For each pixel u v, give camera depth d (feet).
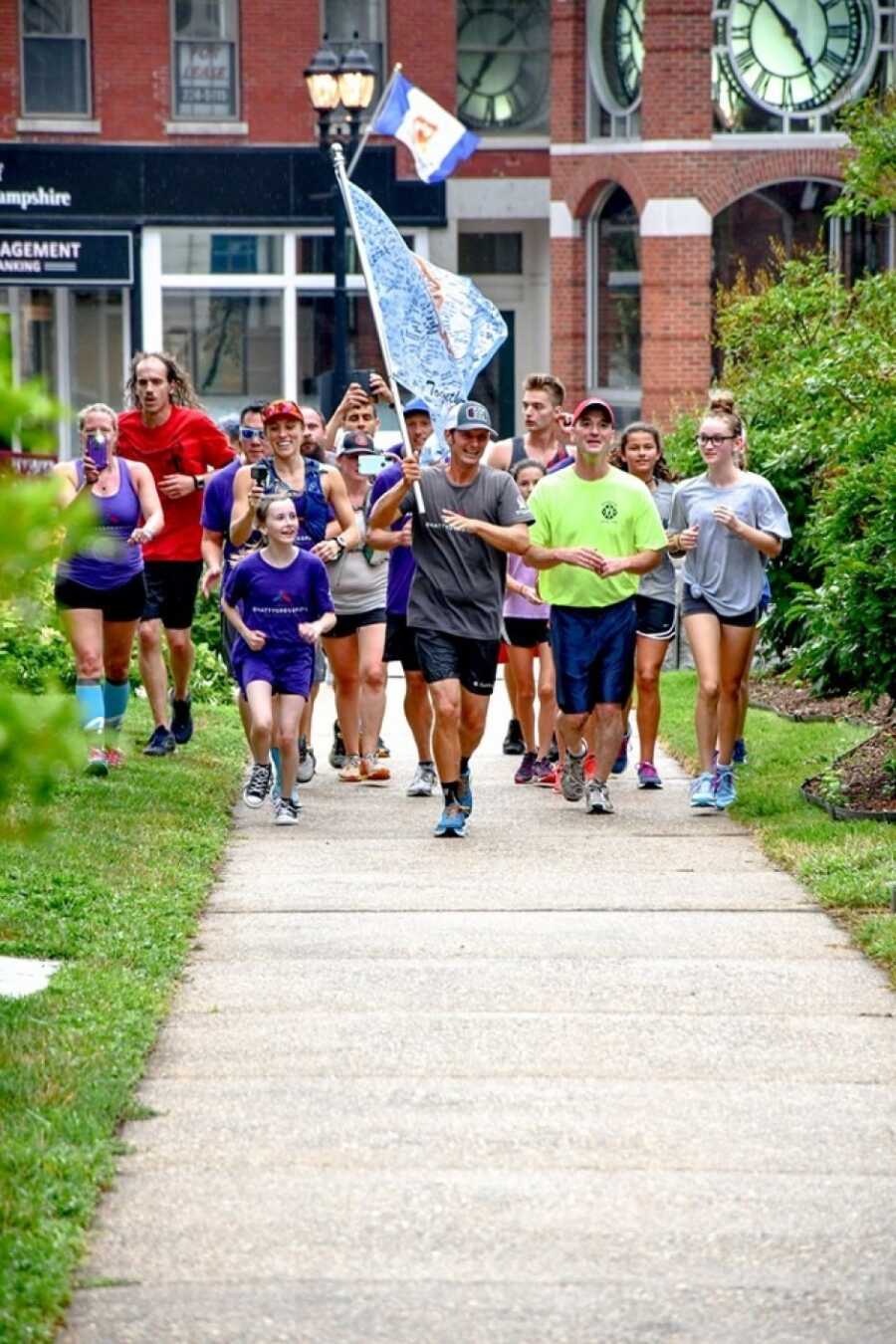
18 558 42.11
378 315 122.01
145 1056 66.90
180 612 123.95
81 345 310.65
